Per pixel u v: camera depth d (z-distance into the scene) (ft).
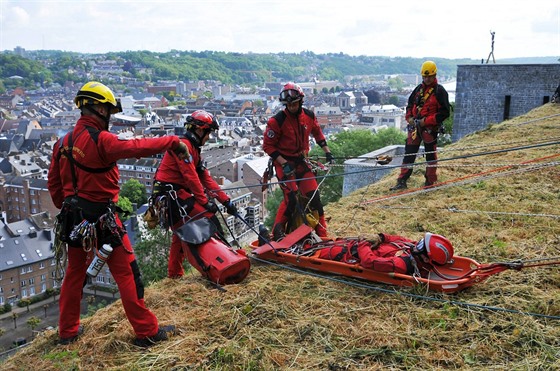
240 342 14.25
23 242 183.62
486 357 12.96
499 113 83.15
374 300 16.22
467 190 29.17
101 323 15.96
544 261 18.24
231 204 19.40
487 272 16.19
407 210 26.99
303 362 13.19
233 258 17.74
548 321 14.32
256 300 16.42
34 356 15.05
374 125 618.85
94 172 13.57
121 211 14.39
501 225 22.88
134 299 14.20
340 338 14.21
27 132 516.73
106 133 13.39
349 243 18.79
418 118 30.71
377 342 13.89
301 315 15.53
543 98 79.97
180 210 18.69
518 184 28.99
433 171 30.89
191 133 18.45
